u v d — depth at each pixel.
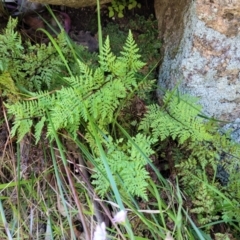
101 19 0.55
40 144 0.47
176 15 0.49
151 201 0.46
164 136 0.45
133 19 0.55
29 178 0.47
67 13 0.55
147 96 0.51
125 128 0.48
